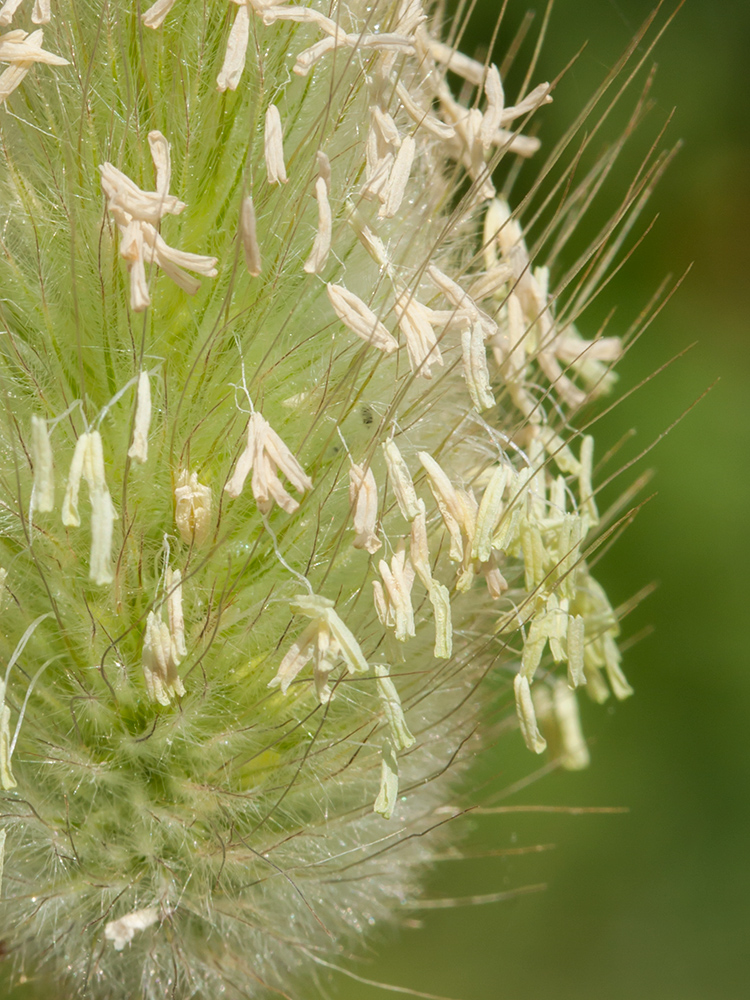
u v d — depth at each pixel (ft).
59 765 0.22
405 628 0.21
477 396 0.22
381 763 0.23
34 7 0.22
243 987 0.23
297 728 0.22
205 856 0.23
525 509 0.22
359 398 0.22
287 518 0.22
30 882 0.22
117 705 0.22
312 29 0.22
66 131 0.22
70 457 0.22
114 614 0.22
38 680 0.22
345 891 0.24
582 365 0.24
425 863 0.25
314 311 0.22
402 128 0.23
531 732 0.22
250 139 0.21
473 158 0.23
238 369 0.22
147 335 0.22
